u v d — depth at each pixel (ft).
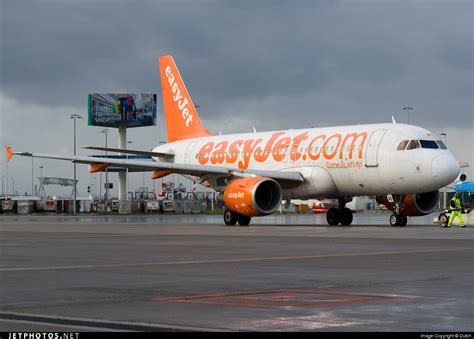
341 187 301.84
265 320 74.54
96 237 231.50
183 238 221.46
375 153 283.59
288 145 319.47
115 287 102.01
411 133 279.69
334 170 299.17
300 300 88.07
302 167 311.27
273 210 297.53
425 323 72.18
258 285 103.30
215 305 84.64
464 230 256.93
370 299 88.28
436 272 118.21
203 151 361.71
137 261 142.92
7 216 577.84
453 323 72.13
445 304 83.97
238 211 299.58
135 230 280.10
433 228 276.41
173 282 107.45
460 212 291.17
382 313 78.07
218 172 316.81
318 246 180.65
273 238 216.54
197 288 100.42
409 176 275.80
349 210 322.14
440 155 274.16
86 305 85.40
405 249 168.25
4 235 247.29
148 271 123.75
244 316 76.95
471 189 428.97
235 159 343.05
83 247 184.34
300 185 310.86
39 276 116.67
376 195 300.20
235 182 302.04
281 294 93.66
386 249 168.66
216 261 141.59
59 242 206.08
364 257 147.54
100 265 135.03
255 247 179.52
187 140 380.17
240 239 213.46
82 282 108.27
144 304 85.87
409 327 70.08
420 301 86.33
